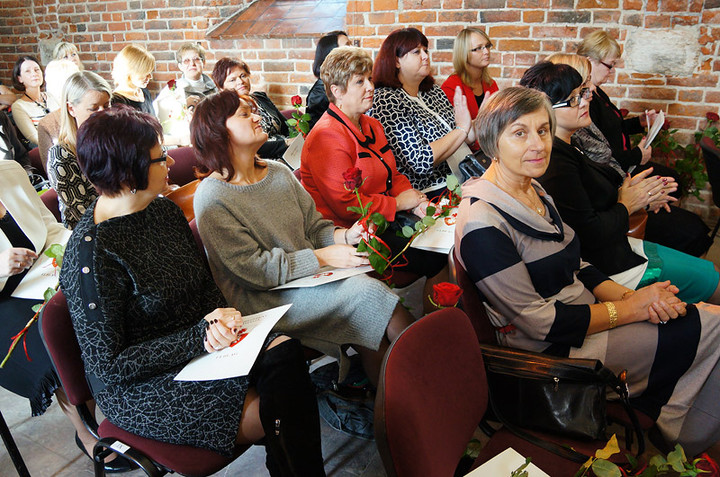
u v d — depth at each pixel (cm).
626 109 362
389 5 386
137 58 373
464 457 140
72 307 135
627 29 347
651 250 211
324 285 179
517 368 141
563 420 137
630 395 159
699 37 334
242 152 180
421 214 233
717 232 363
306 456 140
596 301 179
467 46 324
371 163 232
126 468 179
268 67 451
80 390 144
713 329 153
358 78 220
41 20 524
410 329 115
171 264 151
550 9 355
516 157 158
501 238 156
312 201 209
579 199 198
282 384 142
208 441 138
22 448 197
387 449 104
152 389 139
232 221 177
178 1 464
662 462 120
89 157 137
